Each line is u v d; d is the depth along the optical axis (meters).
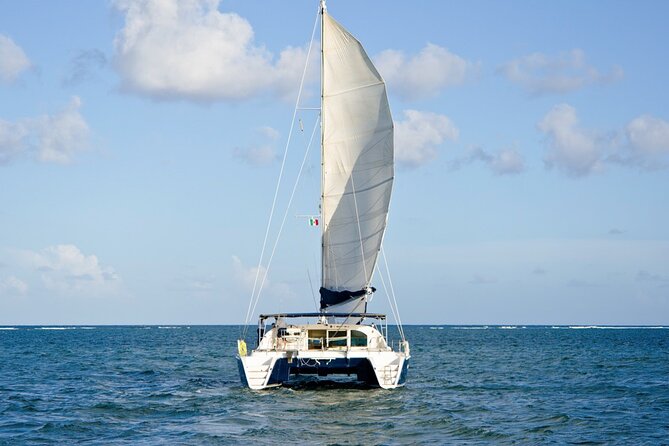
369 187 32.97
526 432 23.75
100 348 89.75
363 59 32.75
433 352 79.56
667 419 26.48
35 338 143.62
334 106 33.22
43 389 35.94
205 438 22.06
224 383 38.47
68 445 21.34
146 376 44.16
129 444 21.38
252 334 178.38
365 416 25.88
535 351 81.62
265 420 24.94
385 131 32.84
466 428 24.08
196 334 183.38
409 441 21.98
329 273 33.25
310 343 31.25
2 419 26.00
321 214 33.38
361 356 29.23
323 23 33.25
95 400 30.97
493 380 41.72
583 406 29.86
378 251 32.88
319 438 22.11
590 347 93.69
